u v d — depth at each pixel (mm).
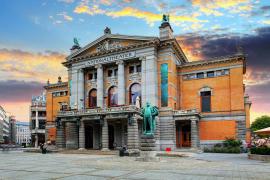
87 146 60969
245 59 55500
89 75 65125
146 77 55656
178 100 58562
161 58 56406
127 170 21500
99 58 61469
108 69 62344
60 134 60000
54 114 78438
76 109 57875
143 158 31266
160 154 41469
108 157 38812
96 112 52938
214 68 56312
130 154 41281
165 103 54656
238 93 53500
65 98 77625
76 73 64500
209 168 22859
